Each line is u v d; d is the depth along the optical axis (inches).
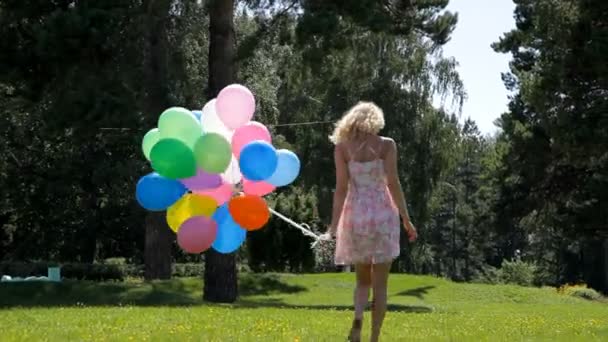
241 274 1138.0
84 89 761.6
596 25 1039.6
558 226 1818.4
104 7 759.7
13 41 760.3
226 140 393.7
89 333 331.0
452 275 3262.8
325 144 1643.7
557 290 1337.4
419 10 903.1
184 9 1037.2
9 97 967.0
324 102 1621.6
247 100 404.2
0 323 405.1
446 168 1592.0
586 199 1728.6
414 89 1577.3
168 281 986.7
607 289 2201.0
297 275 1205.7
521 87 1175.6
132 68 813.9
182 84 1018.7
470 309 880.9
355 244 235.3
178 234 406.6
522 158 1695.4
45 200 1553.9
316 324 410.9
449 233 3255.4
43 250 1675.7
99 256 1807.3
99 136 1130.0
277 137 1159.6
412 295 1127.6
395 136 1571.1
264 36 834.8
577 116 1064.2
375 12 817.5
